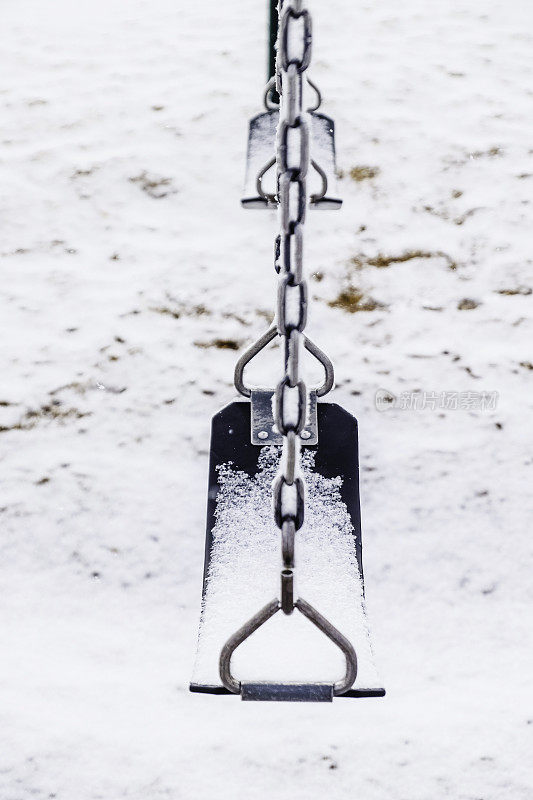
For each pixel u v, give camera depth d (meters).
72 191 3.36
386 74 3.81
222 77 3.85
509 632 2.59
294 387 2.26
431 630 2.59
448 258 3.05
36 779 2.52
